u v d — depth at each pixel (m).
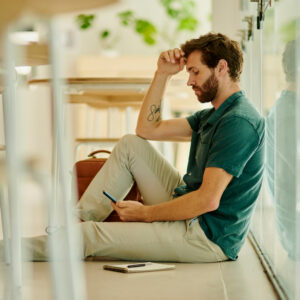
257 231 2.93
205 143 2.47
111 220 2.75
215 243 2.41
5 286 1.96
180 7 7.55
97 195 2.71
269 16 2.30
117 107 4.20
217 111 2.46
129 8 7.55
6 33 1.17
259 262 2.44
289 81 1.79
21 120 1.36
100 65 6.99
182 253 2.42
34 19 1.11
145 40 7.59
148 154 2.75
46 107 1.32
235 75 2.52
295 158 1.72
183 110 6.83
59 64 1.28
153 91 2.79
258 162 2.38
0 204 2.31
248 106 2.40
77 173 2.88
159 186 2.76
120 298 1.82
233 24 4.41
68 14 1.10
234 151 2.29
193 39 2.59
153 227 2.44
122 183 2.75
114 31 7.57
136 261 2.47
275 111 2.12
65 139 1.35
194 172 2.57
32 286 1.97
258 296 1.88
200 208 2.32
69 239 1.36
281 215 1.98
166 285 2.01
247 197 2.40
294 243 1.75
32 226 2.71
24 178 1.38
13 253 1.95
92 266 2.35
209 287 1.99
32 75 2.81
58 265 1.36
